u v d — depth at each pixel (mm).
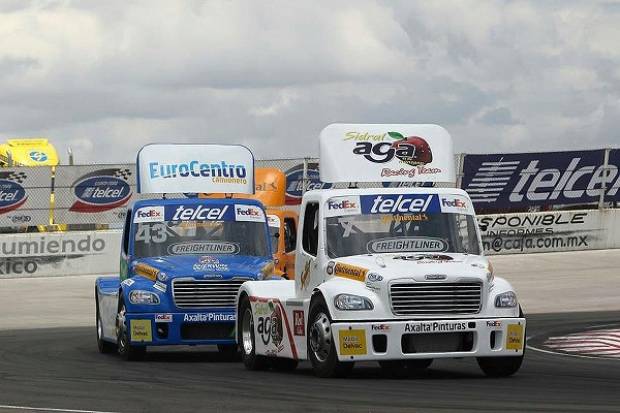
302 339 27672
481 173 72062
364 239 27500
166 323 33500
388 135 28781
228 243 35688
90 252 70375
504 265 69875
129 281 34188
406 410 20484
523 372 27906
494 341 26016
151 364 32094
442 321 25641
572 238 73938
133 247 35438
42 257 69750
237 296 31422
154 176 36969
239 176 37750
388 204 27969
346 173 28281
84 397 23062
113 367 30891
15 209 69062
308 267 28172
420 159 28750
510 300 26250
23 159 76250
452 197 28297
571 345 36375
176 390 24297
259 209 36656
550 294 59031
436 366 30219
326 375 26344
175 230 35719
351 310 25750
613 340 37125
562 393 22953
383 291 25781
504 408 20562
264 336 29672
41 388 24844
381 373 28000
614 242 74500
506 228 72938
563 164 73250
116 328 34844
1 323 50469
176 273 33688
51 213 69312
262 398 22641
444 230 27828
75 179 69375
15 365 31156
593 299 56688
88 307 57031
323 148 28422
